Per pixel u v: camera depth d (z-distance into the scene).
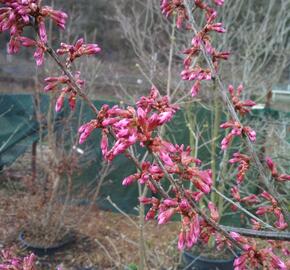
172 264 4.38
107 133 1.36
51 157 5.84
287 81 9.26
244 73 5.68
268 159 1.79
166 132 6.15
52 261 5.31
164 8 1.96
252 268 1.47
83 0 14.12
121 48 15.32
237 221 5.96
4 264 1.92
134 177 1.28
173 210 1.28
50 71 5.56
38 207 5.89
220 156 5.89
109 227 6.34
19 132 6.33
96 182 6.75
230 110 1.82
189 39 5.43
